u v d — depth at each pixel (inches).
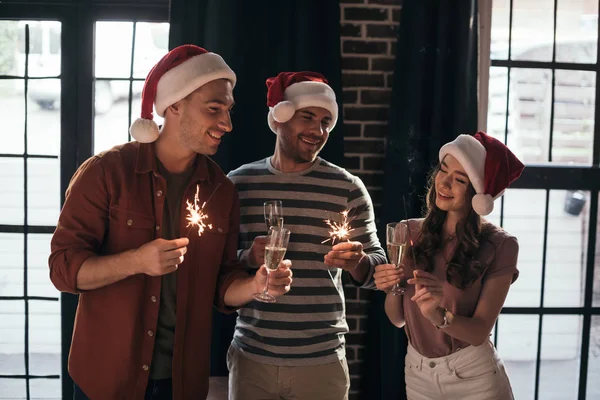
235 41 113.7
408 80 117.2
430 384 83.6
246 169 92.7
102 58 126.5
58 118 127.0
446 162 85.9
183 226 75.4
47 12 124.3
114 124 127.6
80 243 71.6
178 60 75.3
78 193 72.2
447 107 117.3
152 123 73.8
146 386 73.2
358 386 121.6
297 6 114.9
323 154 117.5
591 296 133.2
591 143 132.3
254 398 87.5
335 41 116.5
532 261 132.6
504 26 129.9
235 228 82.8
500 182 84.7
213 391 106.1
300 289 87.4
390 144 117.8
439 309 78.4
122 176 73.6
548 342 133.8
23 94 126.4
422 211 109.4
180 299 74.6
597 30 130.8
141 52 126.7
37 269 129.3
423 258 85.7
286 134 89.2
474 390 81.5
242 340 89.0
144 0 124.6
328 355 88.1
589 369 134.3
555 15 130.0
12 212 128.4
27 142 127.3
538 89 131.0
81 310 73.4
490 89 130.3
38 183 128.1
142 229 73.4
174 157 76.1
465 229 83.8
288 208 89.0
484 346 83.0
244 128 115.3
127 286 72.2
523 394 134.0
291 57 115.3
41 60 125.9
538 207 131.8
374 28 120.4
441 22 115.9
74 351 73.5
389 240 78.6
